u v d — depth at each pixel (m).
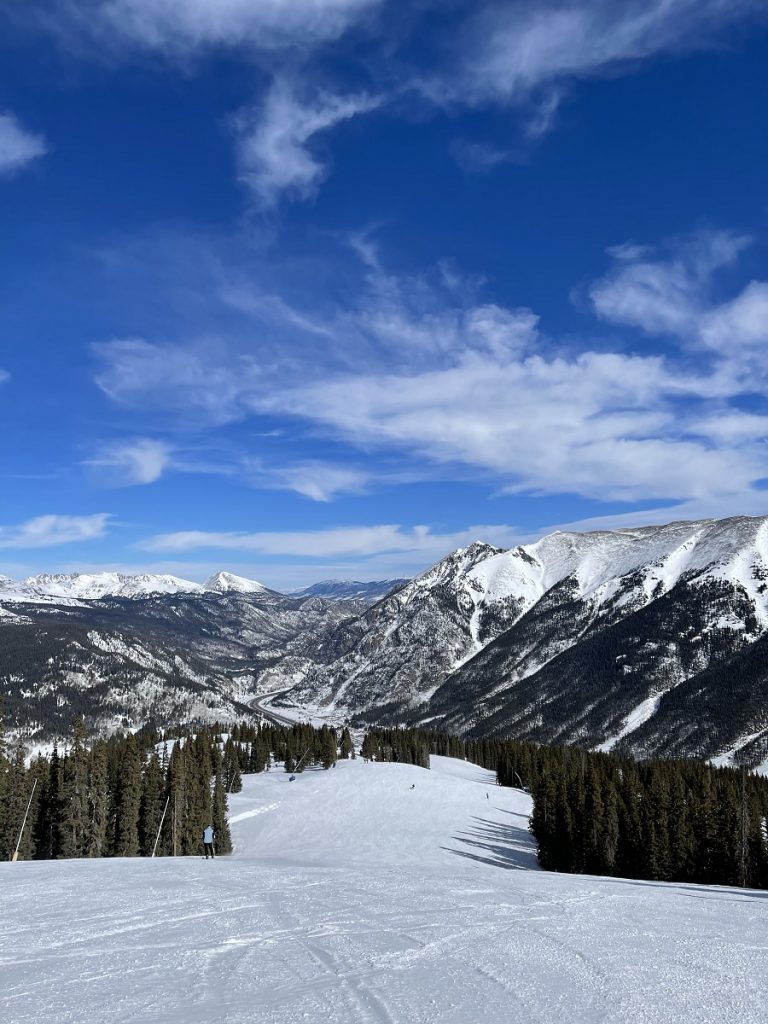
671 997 10.07
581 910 17.47
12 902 17.98
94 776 68.62
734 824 69.25
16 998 9.91
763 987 10.68
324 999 9.81
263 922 15.23
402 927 14.80
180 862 30.36
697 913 17.89
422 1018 9.02
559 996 10.04
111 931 14.40
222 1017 9.02
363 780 121.62
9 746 74.88
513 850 86.75
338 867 28.53
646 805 76.38
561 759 155.88
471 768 191.62
